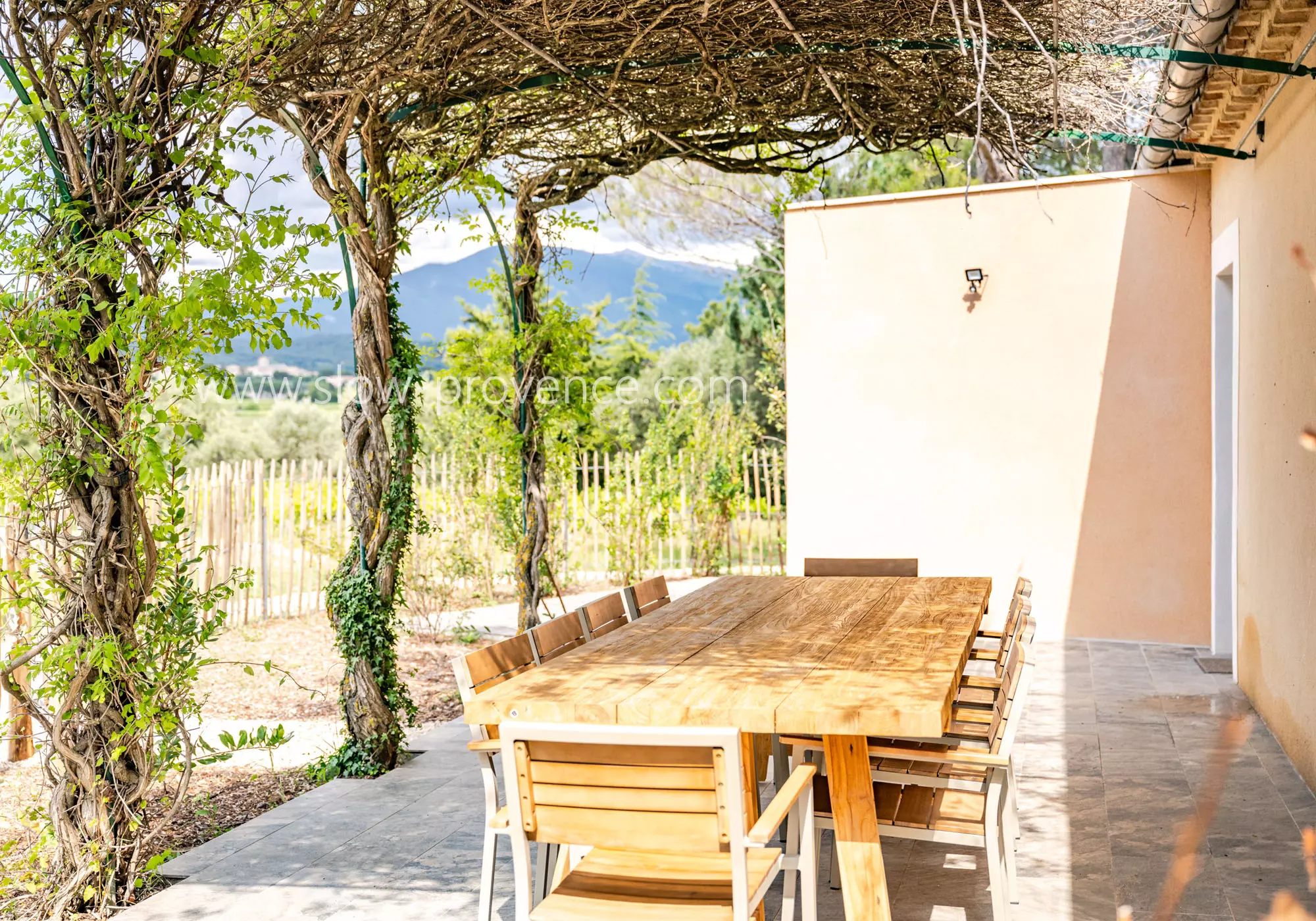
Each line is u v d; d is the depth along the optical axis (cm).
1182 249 754
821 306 841
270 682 706
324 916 335
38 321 322
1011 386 796
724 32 482
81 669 342
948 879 358
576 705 269
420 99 505
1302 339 460
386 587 503
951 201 805
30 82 330
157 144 351
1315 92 437
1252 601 576
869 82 559
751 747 323
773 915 333
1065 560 786
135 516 353
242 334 340
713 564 1175
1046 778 464
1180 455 757
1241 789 441
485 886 304
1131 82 565
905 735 248
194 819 440
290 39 397
